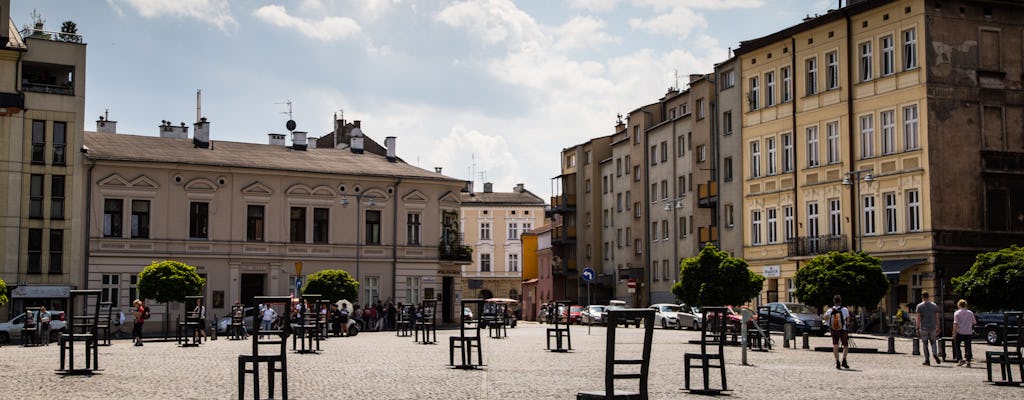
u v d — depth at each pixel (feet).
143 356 106.22
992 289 129.80
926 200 164.45
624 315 39.91
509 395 60.95
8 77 188.34
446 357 102.12
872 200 175.94
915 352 108.58
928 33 166.09
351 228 220.64
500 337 156.46
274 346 125.49
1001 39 170.40
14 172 188.14
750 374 79.30
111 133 219.41
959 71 167.43
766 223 201.16
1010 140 169.99
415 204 228.22
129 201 199.11
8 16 189.47
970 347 90.22
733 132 212.43
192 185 205.05
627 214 282.15
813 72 189.98
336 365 89.35
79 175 193.77
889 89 172.35
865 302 138.41
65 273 191.31
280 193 213.87
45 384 69.56
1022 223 169.37
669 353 109.50
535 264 371.76
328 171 217.97
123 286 197.57
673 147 251.19
